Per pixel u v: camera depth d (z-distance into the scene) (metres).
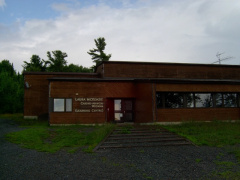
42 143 10.33
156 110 15.28
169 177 6.20
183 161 7.74
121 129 13.08
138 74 20.11
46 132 12.53
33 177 6.11
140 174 6.43
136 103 16.89
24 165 7.18
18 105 33.00
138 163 7.49
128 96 17.06
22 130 13.05
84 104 16.20
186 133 12.27
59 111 15.80
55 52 44.69
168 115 15.59
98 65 22.17
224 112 16.75
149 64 20.52
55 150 9.09
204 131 12.88
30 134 11.82
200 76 21.55
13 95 32.78
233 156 8.40
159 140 10.82
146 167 7.07
